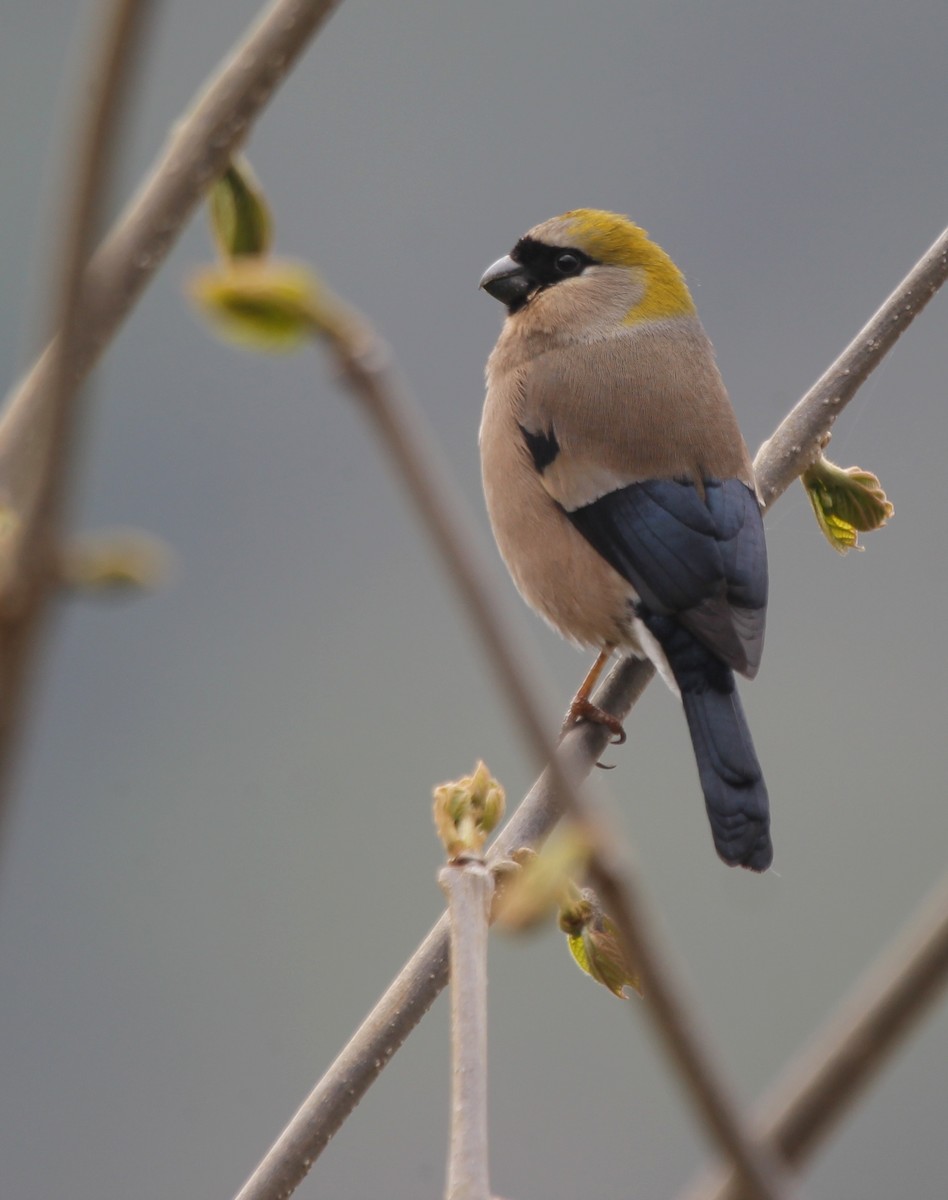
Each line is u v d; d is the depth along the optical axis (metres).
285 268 2.38
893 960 2.63
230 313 2.35
